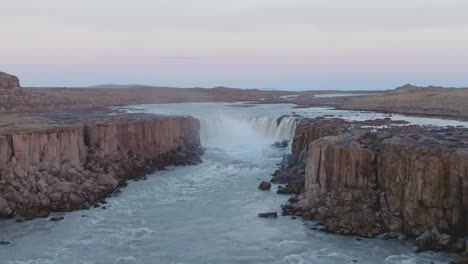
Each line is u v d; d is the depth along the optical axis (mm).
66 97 135500
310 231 42375
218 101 189875
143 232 43469
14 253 38719
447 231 38062
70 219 46656
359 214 41938
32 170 50812
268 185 56625
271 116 95625
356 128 62094
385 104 121625
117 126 64812
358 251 37750
